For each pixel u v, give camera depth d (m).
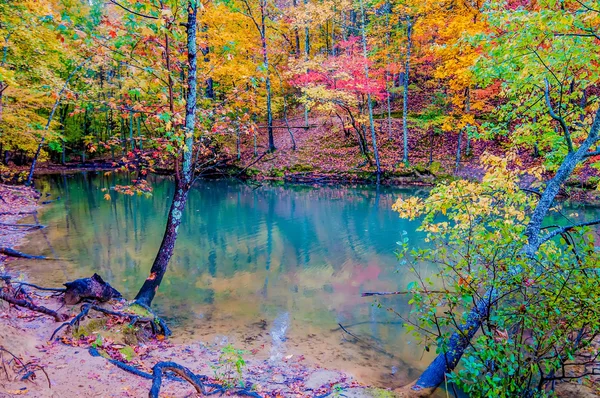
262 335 6.09
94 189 23.05
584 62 5.03
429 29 17.78
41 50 12.80
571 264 3.55
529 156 19.03
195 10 6.17
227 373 4.69
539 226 4.49
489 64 5.74
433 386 4.50
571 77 5.51
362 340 5.96
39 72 13.45
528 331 4.13
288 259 10.35
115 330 5.36
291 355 5.45
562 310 3.38
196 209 17.52
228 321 6.59
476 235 3.93
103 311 5.62
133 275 8.70
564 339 3.43
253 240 12.34
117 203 18.62
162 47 6.25
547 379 3.57
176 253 10.84
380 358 5.43
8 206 15.84
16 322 4.76
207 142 9.37
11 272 8.39
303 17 24.28
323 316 6.83
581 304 3.28
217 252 10.98
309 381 4.70
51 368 3.89
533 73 5.50
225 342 5.80
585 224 4.16
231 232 13.37
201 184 25.50
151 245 11.37
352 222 14.59
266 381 4.64
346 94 20.94
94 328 5.28
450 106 21.72
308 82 23.03
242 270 9.43
